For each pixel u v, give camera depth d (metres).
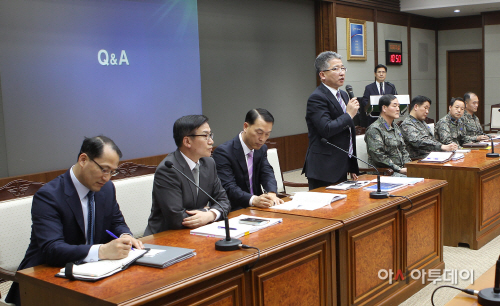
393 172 4.20
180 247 1.87
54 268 1.72
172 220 2.21
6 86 4.08
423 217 2.95
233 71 6.54
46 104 4.34
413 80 10.38
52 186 1.91
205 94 6.16
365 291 2.43
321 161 3.17
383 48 9.20
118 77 4.88
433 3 9.32
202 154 2.32
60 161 4.48
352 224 2.31
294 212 2.41
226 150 2.91
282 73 7.32
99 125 4.75
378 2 8.83
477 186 3.73
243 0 6.61
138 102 5.07
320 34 7.80
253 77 6.84
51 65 4.36
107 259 1.68
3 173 4.11
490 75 10.10
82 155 1.87
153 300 1.46
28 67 4.21
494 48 10.00
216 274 1.60
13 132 4.14
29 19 4.19
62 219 1.89
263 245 1.85
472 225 3.74
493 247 3.80
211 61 6.21
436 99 11.35
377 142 4.36
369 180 3.25
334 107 3.14
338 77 3.12
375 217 2.48
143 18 5.07
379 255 2.54
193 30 5.59
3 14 4.03
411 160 4.60
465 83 11.12
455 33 11.03
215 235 2.01
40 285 1.59
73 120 4.55
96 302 1.40
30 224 2.45
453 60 11.20
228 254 1.76
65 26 4.44
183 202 2.30
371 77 8.84
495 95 10.09
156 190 2.27
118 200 2.89
